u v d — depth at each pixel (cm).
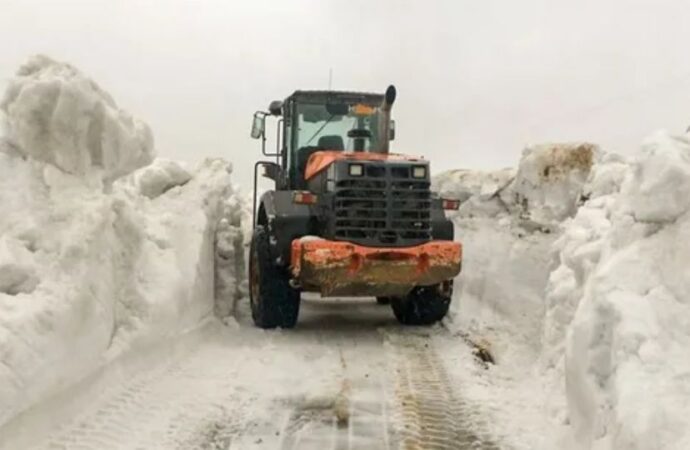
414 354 675
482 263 905
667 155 393
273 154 962
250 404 511
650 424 298
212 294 797
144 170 813
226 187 913
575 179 854
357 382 578
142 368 550
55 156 505
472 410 505
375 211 748
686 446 285
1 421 356
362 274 718
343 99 916
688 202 382
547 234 847
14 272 425
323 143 912
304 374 598
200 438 437
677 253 371
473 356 663
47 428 405
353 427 472
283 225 764
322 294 754
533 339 693
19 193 480
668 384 316
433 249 731
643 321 345
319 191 795
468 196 1013
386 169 755
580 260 509
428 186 763
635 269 376
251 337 745
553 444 421
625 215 420
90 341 465
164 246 674
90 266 475
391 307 961
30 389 383
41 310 409
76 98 502
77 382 445
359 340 744
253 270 824
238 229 923
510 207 954
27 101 495
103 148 531
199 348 671
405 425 475
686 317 349
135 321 549
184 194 823
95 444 405
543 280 796
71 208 488
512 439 448
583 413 374
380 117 921
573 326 406
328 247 711
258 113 966
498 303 828
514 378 593
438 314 818
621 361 337
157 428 443
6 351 373
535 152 895
